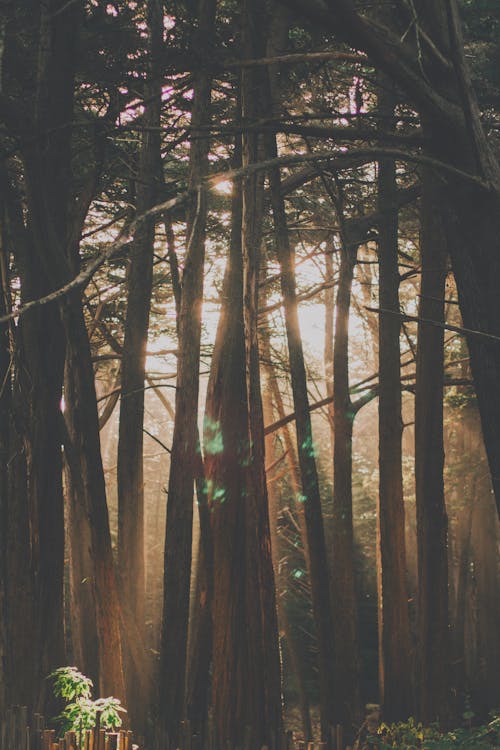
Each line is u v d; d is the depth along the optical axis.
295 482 29.14
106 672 12.41
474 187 6.52
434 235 17.16
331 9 6.20
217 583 14.99
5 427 13.54
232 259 16.05
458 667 31.70
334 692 15.22
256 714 14.02
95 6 14.66
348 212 21.42
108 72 12.80
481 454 32.66
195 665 14.43
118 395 24.78
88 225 20.81
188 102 15.63
